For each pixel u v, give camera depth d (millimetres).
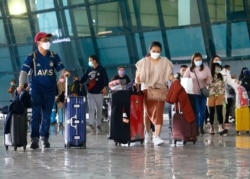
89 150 12953
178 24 32531
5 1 39000
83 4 35844
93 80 20031
